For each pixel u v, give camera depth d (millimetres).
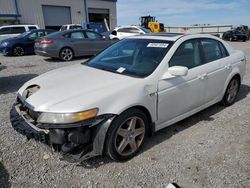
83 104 2758
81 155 2812
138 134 3275
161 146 3533
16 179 2826
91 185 2750
